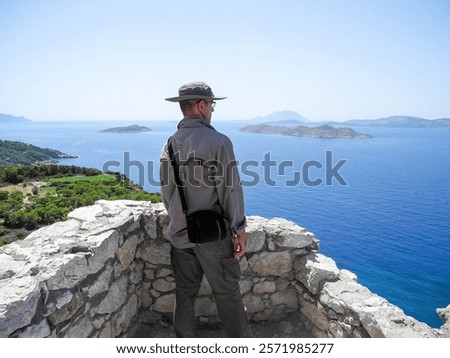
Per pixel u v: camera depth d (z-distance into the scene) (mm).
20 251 2291
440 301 49125
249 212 107062
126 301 2828
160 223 3045
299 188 159500
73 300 2107
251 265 3100
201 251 2309
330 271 2863
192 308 2455
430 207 134875
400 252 77875
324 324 2795
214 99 2416
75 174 25875
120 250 2697
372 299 2508
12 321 1644
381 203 139875
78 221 2826
